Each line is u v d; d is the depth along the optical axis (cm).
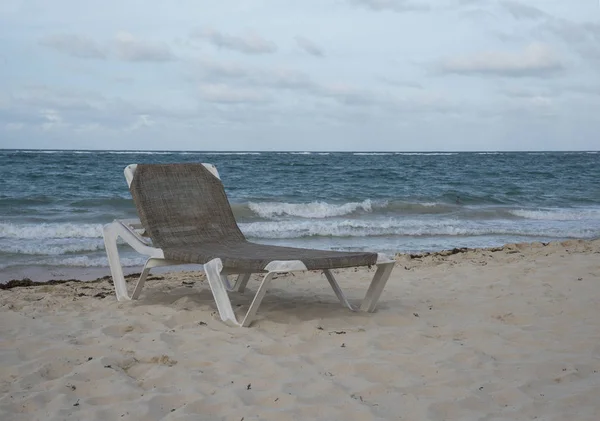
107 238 583
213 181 607
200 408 315
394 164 4750
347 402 323
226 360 386
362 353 405
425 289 616
